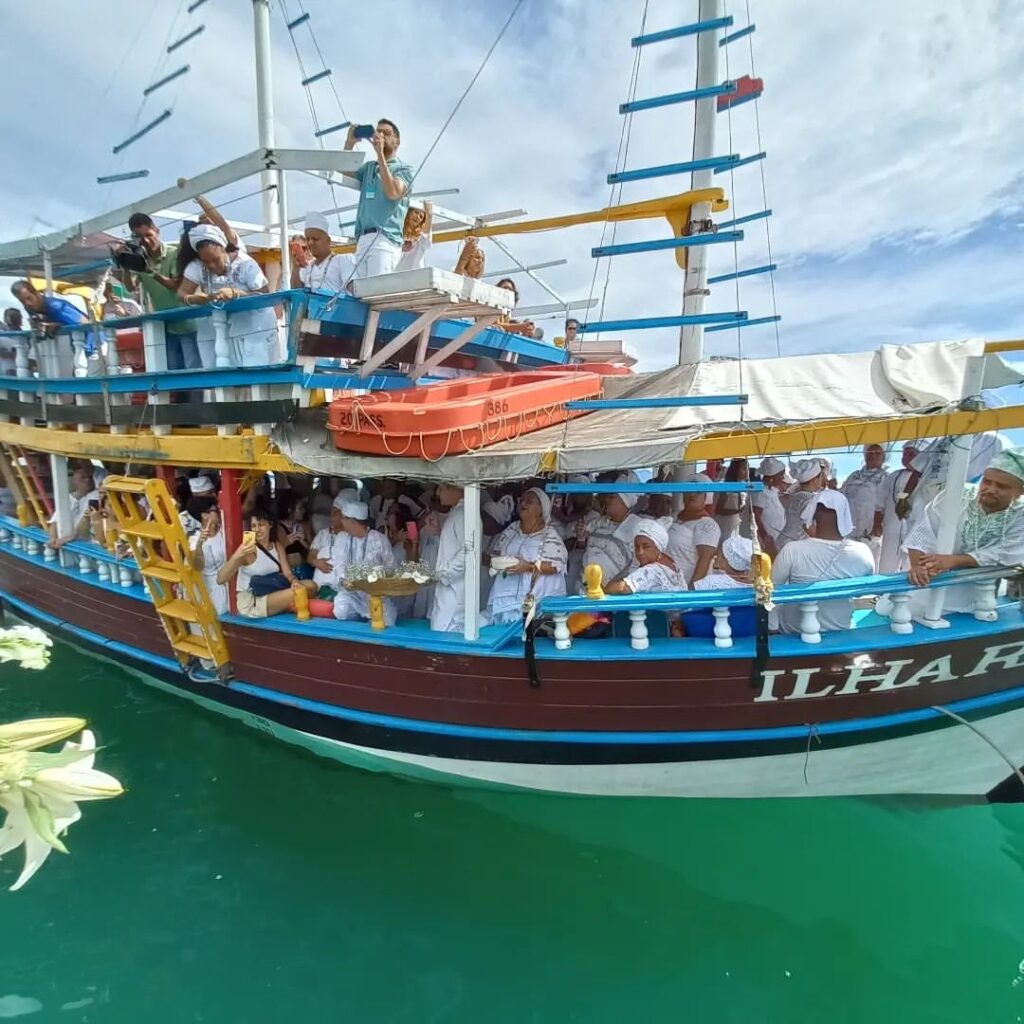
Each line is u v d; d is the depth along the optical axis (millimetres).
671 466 4898
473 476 3980
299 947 3734
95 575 6711
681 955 3695
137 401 5816
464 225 7074
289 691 5055
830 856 4285
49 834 1186
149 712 6082
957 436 3676
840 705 4039
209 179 5086
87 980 3547
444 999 3449
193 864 4305
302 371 4531
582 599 3973
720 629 3977
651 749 4188
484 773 4590
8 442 7488
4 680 6703
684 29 4641
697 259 5234
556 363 8008
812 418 3793
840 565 4113
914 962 3658
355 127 5129
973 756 4371
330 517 5848
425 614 5180
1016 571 3859
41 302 6703
